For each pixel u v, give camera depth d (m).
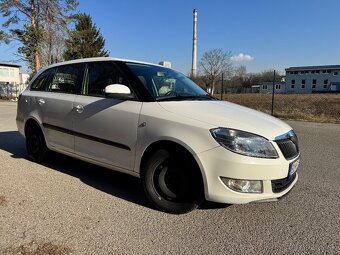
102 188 4.33
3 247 2.77
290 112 16.73
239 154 3.17
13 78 48.81
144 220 3.43
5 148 6.49
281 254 2.89
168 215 3.57
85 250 2.80
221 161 3.21
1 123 10.41
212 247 2.96
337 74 68.12
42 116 5.09
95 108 4.21
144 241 3.00
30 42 27.33
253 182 3.22
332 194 4.45
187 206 3.50
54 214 3.46
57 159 5.65
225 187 3.22
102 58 4.57
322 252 2.94
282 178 3.34
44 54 28.22
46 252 2.72
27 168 5.09
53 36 28.59
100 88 4.35
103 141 4.12
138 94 3.90
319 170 5.71
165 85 4.29
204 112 3.56
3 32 28.56
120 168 4.00
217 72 57.28
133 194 4.16
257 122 3.51
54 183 4.45
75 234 3.06
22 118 5.55
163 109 3.64
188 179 3.44
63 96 4.78
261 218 3.60
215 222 3.46
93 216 3.46
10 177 4.61
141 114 3.72
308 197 4.30
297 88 72.81
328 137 9.57
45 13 29.08
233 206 3.89
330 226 3.46
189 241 3.04
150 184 3.67
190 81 5.00
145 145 3.66
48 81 5.32
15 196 3.91
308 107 20.98
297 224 3.49
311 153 7.17
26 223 3.23
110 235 3.08
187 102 3.87
